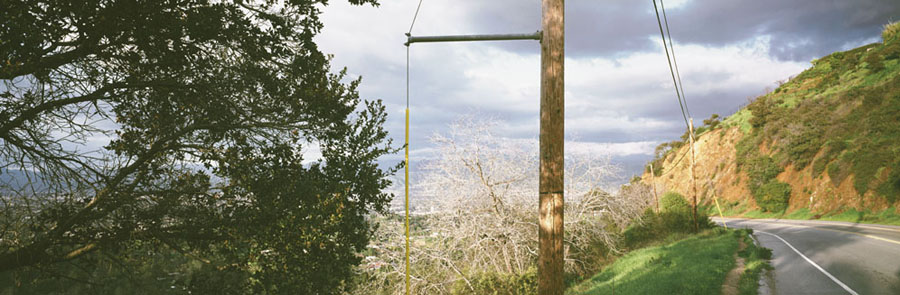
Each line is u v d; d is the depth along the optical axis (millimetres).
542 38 6273
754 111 67125
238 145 5848
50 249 5324
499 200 18859
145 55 5457
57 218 5027
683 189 73188
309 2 6039
